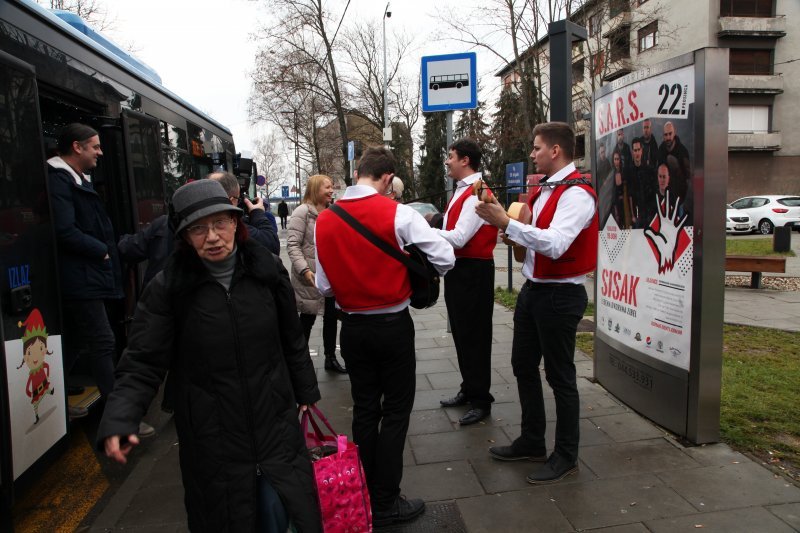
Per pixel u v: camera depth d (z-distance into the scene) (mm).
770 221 21625
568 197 2912
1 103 2738
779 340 5836
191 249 1887
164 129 5801
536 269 3064
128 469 3627
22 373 2756
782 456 3221
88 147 3705
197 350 1855
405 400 2746
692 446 3398
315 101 32594
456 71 6262
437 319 7672
